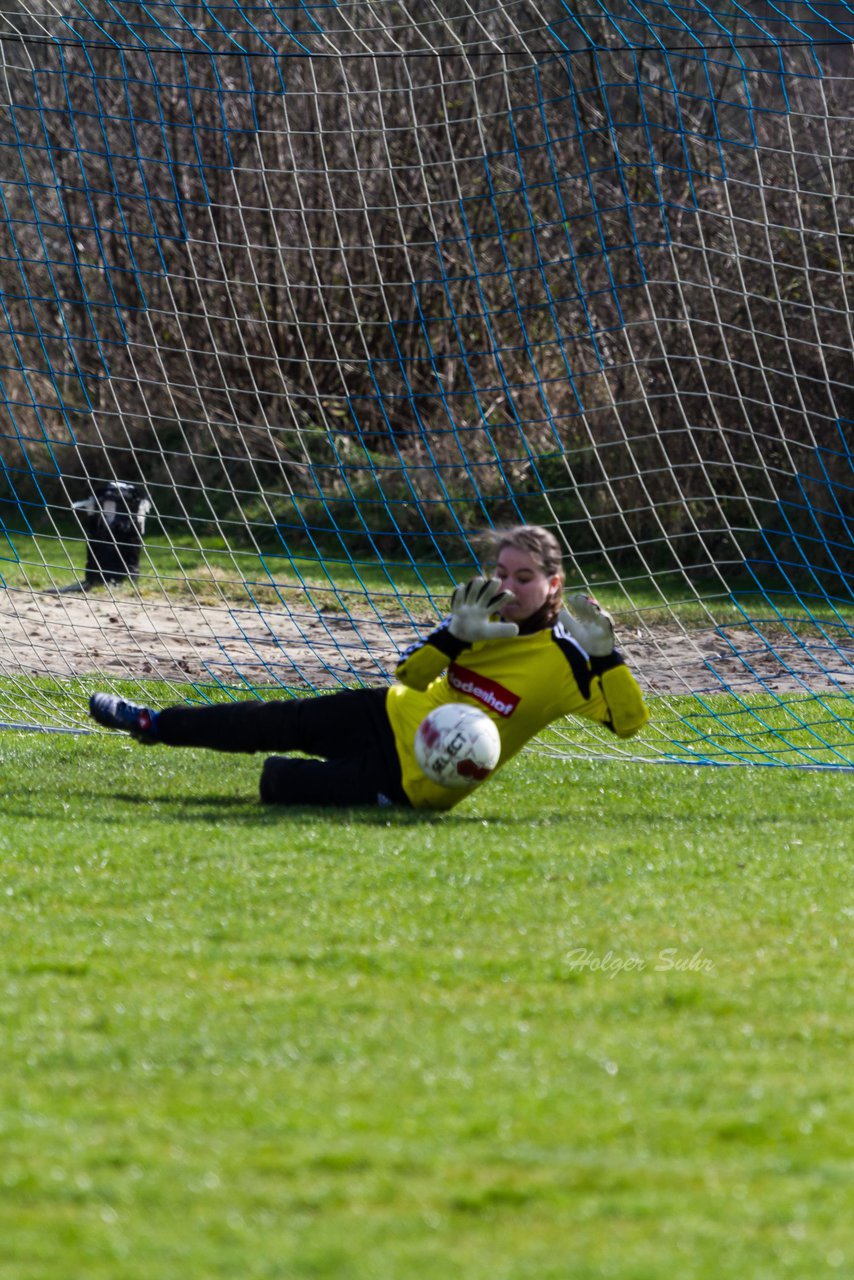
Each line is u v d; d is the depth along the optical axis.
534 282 51.91
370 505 57.69
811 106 44.88
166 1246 8.10
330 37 58.16
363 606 42.50
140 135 64.25
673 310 47.12
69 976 12.73
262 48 60.94
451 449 55.09
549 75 50.38
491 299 54.03
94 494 43.91
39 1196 8.68
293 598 44.16
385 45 58.09
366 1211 8.55
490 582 18.16
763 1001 12.20
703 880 16.23
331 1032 11.39
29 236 64.56
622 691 18.53
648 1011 11.95
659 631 38.66
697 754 25.16
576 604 18.39
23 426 60.62
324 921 14.41
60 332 63.06
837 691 31.06
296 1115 9.84
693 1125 9.73
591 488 50.97
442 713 18.67
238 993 12.30
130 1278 7.76
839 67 45.50
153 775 22.52
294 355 62.12
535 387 50.69
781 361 46.00
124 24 35.50
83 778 22.19
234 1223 8.38
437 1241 8.20
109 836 18.00
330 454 60.00
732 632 38.50
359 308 60.88
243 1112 9.88
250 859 16.81
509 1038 11.30
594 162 49.16
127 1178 8.91
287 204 62.22
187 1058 10.85
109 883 15.78
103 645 35.50
